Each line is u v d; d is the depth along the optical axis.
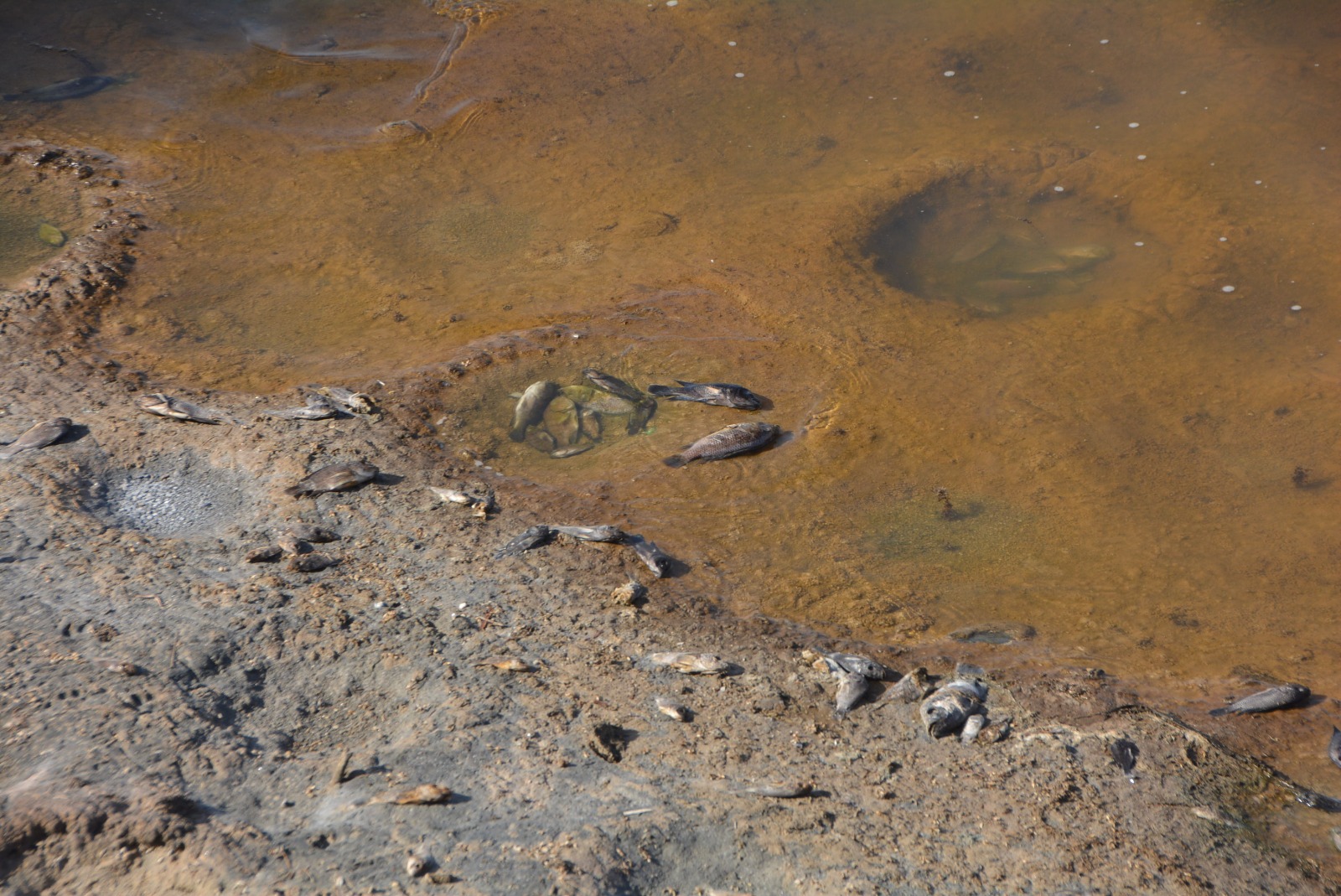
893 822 3.96
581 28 12.78
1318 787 4.38
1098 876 3.79
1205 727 4.68
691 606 5.25
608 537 5.64
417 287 8.29
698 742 4.29
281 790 3.83
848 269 8.59
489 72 11.88
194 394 6.69
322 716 4.29
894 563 5.73
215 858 3.41
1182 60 12.05
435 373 7.13
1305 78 11.49
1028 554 5.83
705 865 3.67
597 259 8.73
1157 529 6.05
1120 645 5.23
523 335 7.61
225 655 4.52
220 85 11.45
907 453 6.59
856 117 11.14
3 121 10.35
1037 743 4.47
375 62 12.08
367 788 3.86
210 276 8.30
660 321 7.88
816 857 3.74
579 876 3.51
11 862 3.40
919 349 7.63
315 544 5.39
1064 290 8.62
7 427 6.15
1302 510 6.20
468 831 3.67
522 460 6.41
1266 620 5.41
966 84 11.75
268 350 7.36
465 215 9.40
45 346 7.11
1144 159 10.24
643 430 6.73
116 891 3.34
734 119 11.07
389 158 10.27
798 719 4.51
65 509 5.44
